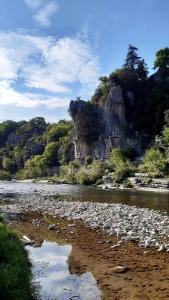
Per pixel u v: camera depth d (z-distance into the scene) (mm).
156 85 103438
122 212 23516
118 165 77625
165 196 39438
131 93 104938
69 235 17125
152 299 9164
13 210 27141
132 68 114750
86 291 9711
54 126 185875
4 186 72062
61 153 133875
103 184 65625
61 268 11789
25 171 146125
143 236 16188
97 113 108188
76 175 85938
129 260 12688
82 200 35906
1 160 183500
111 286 10094
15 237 13234
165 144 71062
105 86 109688
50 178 107875
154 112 94812
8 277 8797
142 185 54938
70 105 115375
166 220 20312
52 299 9125
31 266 11945
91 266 12016
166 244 14664
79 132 108750
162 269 11625
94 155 104250
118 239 15977
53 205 29797
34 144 174625
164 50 108250
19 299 8352
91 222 20141
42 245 15164
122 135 97688
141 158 81750
